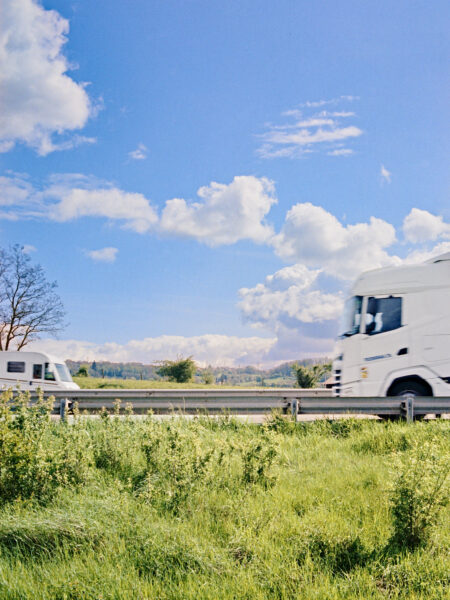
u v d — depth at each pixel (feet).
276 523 16.11
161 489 18.83
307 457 26.27
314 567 13.32
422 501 14.62
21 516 15.98
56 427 31.94
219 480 20.08
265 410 38.29
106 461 23.58
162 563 13.17
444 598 11.72
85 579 12.21
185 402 39.04
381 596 11.84
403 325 39.99
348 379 41.06
